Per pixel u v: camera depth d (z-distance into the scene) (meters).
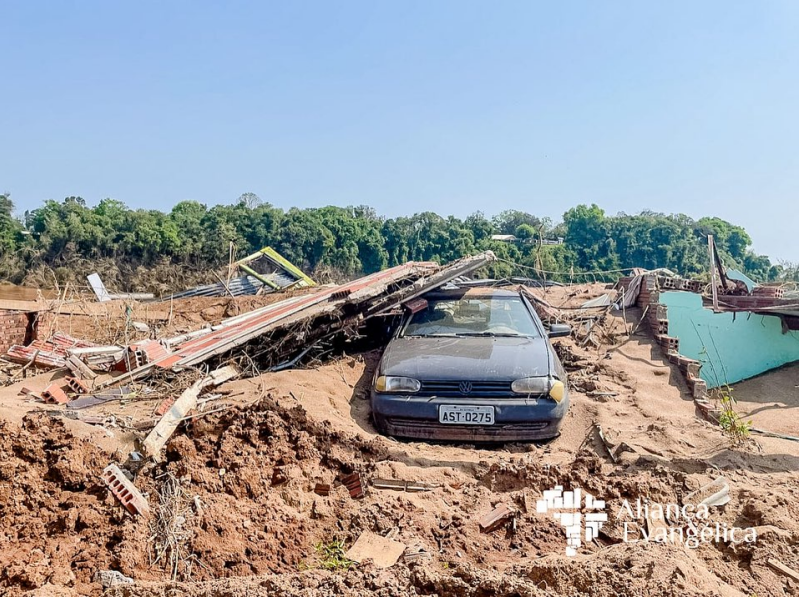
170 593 2.76
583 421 5.95
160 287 26.53
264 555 3.31
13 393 5.38
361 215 62.25
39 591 2.72
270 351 6.91
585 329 8.86
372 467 4.49
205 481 3.79
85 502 3.43
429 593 2.84
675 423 5.90
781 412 7.58
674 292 9.29
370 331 8.46
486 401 5.32
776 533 3.58
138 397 5.40
